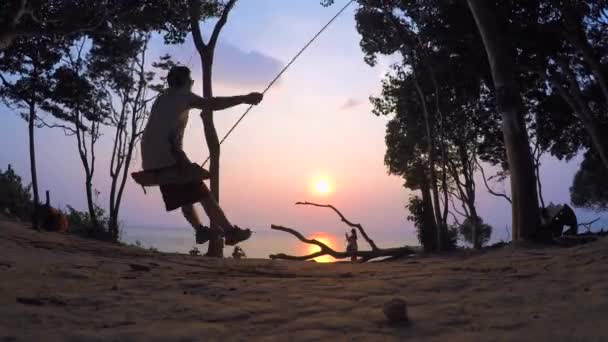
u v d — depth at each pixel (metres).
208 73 23.11
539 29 23.11
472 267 7.36
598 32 27.25
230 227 5.18
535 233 12.36
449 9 23.30
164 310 4.73
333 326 4.14
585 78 28.50
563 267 6.37
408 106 29.80
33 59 28.75
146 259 10.97
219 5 25.05
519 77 28.00
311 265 9.88
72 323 4.23
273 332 4.06
